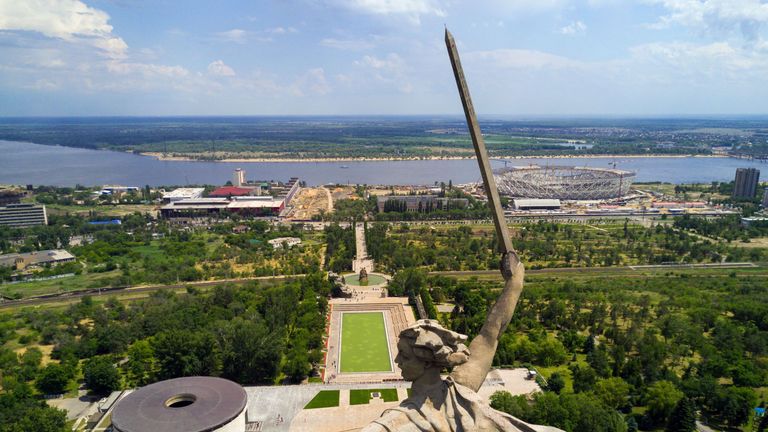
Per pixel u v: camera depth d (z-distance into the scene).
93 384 132.88
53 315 184.25
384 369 143.50
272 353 136.38
